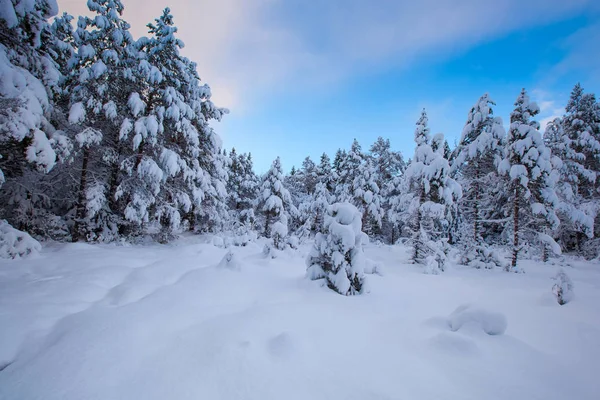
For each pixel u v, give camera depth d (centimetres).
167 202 1548
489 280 1109
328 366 331
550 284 1050
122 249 1157
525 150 1515
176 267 791
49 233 1214
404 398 277
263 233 2698
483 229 2219
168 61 1467
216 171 1912
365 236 710
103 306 498
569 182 2016
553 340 459
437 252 1334
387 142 3209
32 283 573
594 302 698
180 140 1593
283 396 272
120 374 296
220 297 577
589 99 2150
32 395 264
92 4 1234
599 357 392
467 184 1867
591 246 1977
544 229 1775
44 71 1038
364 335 432
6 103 789
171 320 441
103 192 1328
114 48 1316
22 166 1084
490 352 387
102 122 1329
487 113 1809
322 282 692
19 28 923
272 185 2561
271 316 471
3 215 1130
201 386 281
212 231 2005
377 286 819
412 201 1692
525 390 303
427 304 672
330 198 3025
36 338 372
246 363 321
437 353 379
